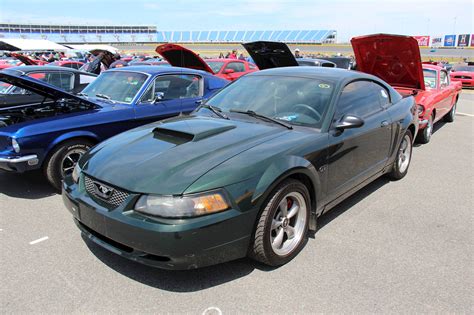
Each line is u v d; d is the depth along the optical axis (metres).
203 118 3.86
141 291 2.82
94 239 2.95
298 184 3.13
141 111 5.43
